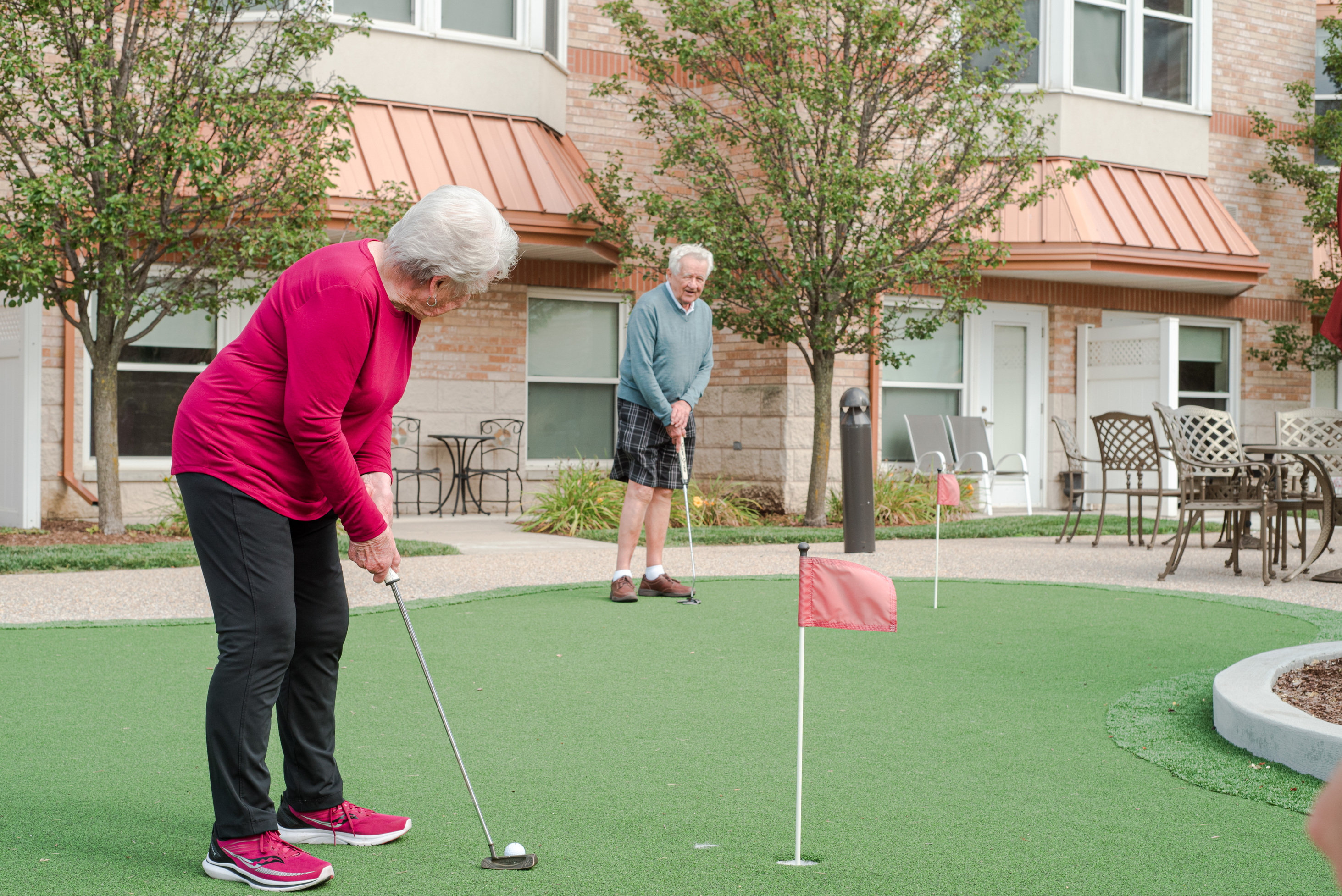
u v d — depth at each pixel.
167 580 7.09
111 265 8.39
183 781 3.13
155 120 8.73
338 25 9.73
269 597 2.53
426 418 11.75
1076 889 2.38
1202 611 6.14
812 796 3.01
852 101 10.54
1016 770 3.24
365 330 2.46
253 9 10.15
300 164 8.98
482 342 11.96
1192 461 7.50
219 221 8.95
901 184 10.20
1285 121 14.88
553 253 11.69
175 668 4.59
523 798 2.99
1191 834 2.71
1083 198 12.84
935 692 4.22
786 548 9.38
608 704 4.03
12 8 8.33
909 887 2.38
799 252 10.39
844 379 12.36
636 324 6.48
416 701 4.06
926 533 10.54
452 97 11.28
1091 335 13.79
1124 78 13.55
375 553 2.62
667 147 12.68
